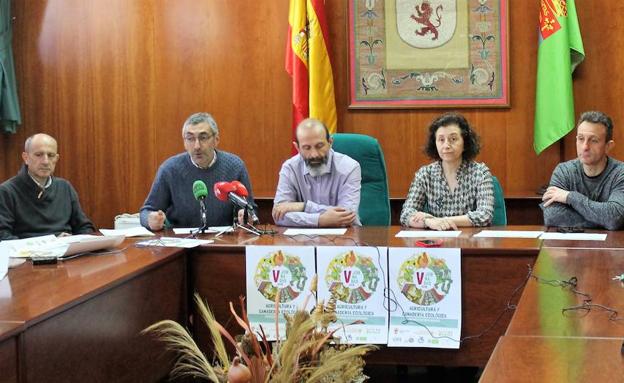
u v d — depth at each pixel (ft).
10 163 16.93
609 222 9.89
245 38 16.28
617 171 10.41
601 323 5.02
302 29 15.56
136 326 7.70
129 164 16.74
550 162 15.44
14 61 16.84
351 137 12.20
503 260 8.46
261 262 8.98
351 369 5.35
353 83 15.92
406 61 15.79
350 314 8.74
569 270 7.04
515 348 4.45
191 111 16.49
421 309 8.60
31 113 16.90
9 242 9.27
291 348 5.21
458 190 11.24
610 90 15.11
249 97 16.31
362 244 8.97
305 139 11.13
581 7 15.17
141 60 16.60
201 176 11.79
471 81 15.64
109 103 16.72
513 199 14.89
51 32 16.79
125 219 13.96
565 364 4.08
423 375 10.80
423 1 15.69
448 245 8.76
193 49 16.44
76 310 6.37
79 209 13.60
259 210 15.61
